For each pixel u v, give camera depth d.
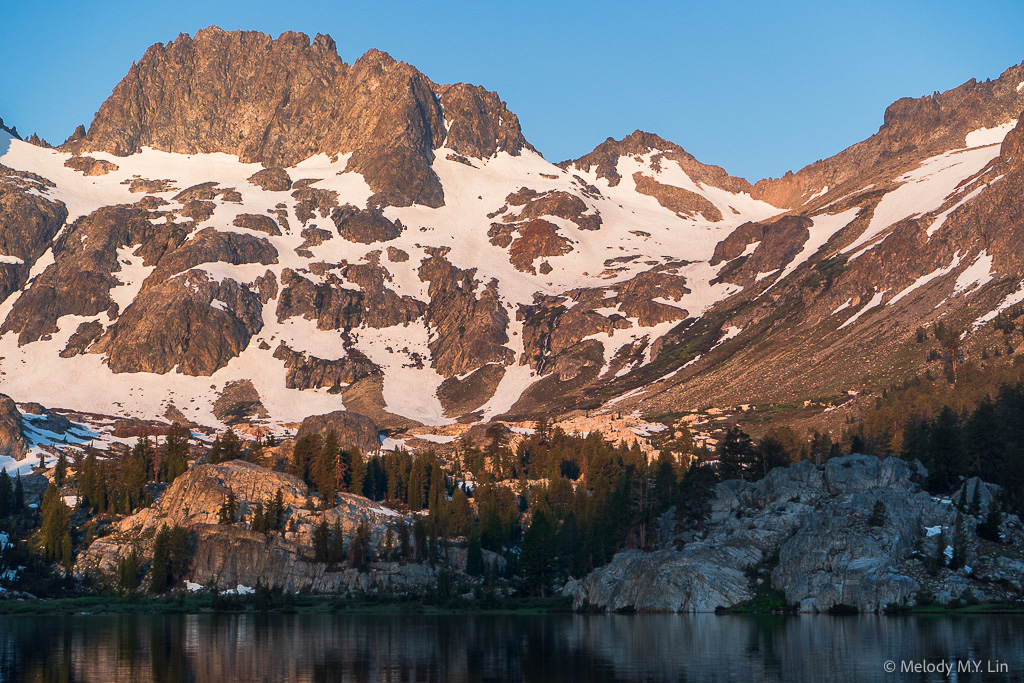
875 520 149.88
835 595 140.75
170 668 109.00
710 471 172.50
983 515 155.62
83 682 100.75
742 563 155.75
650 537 172.25
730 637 120.50
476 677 101.19
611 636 127.50
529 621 151.75
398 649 121.62
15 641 132.12
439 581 176.50
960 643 111.31
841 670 97.31
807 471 174.38
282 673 105.19
